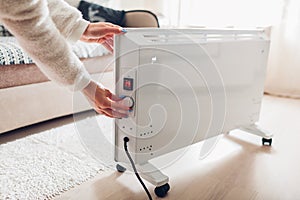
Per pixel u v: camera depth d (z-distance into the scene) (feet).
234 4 6.82
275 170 3.03
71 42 2.17
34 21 1.43
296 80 6.39
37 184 2.58
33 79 3.84
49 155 3.18
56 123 4.32
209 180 2.80
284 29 6.30
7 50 3.39
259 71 3.65
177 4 7.73
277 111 5.28
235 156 3.36
